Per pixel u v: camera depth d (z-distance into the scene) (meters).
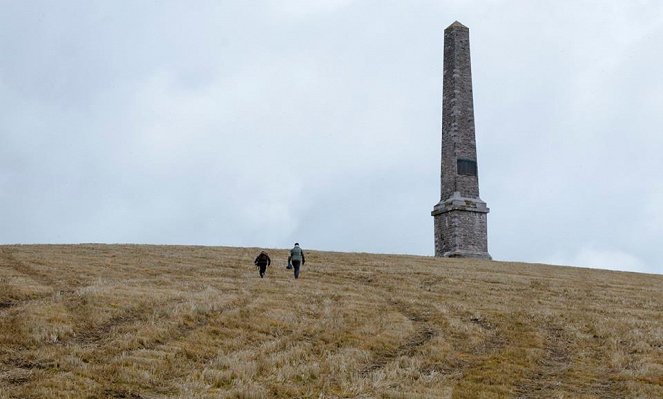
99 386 15.31
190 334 21.05
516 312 29.50
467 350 21.81
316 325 23.89
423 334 24.22
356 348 20.75
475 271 45.84
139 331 20.58
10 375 15.77
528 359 20.77
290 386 16.44
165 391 15.52
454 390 16.80
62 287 28.44
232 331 22.00
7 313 21.78
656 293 39.34
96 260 40.91
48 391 14.46
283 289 32.81
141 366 17.08
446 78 67.81
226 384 16.45
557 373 19.41
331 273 41.59
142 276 34.91
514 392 17.05
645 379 18.72
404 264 48.00
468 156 65.81
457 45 67.38
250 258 47.94
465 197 64.81
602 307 32.59
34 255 41.81
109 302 24.52
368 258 51.53
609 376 19.14
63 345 18.91
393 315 26.98
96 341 19.70
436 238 66.62
